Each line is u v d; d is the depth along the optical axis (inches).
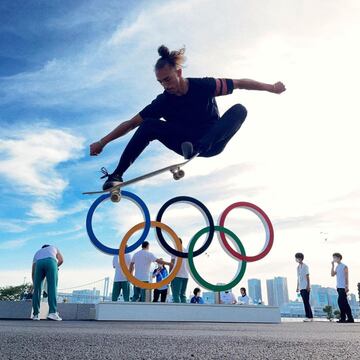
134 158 134.3
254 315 299.3
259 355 54.1
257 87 131.6
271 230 339.0
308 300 339.6
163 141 133.3
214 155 137.6
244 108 128.0
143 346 63.3
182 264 312.5
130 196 308.3
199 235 317.1
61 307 337.7
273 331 127.3
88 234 295.1
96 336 82.2
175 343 69.1
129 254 314.7
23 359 47.7
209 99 127.8
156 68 119.7
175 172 146.9
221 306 294.5
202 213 325.4
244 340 77.9
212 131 122.6
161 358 49.8
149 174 146.1
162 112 130.3
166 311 284.0
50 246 231.8
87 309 345.7
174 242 313.0
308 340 80.6
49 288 222.1
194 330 121.6
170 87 121.4
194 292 375.6
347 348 65.0
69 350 56.8
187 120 128.9
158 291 333.4
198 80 124.4
